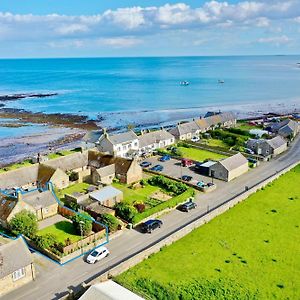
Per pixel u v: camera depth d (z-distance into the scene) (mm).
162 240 60750
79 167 93875
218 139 133125
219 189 85438
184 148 121125
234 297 48375
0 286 48812
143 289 49156
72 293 47969
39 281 52000
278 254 58969
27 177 84000
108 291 45125
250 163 102062
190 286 50281
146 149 116625
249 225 68500
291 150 118688
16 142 142375
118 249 60125
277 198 80688
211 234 65250
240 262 56656
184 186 82938
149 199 79438
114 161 91562
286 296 48969
